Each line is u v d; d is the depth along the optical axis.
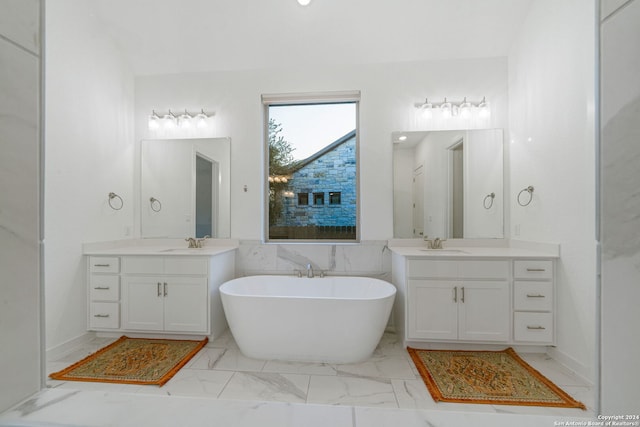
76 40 2.44
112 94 2.84
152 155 3.13
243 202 3.07
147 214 3.13
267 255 3.03
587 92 1.93
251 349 2.22
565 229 2.14
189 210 3.11
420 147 2.93
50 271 2.24
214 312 2.59
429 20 2.62
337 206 3.16
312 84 3.00
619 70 0.34
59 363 2.15
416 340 2.37
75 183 2.45
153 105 3.13
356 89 2.96
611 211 0.35
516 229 2.74
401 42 2.79
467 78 2.88
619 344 0.33
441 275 2.33
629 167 0.33
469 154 2.89
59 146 2.30
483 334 2.29
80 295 2.49
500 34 2.70
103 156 2.74
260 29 2.74
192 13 2.64
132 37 2.84
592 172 1.91
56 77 2.28
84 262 2.54
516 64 2.70
